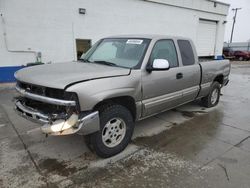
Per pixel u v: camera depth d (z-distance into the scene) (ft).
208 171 9.65
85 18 34.14
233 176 9.32
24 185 8.55
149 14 42.73
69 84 8.52
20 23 28.76
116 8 37.32
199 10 53.78
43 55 31.37
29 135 12.87
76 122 8.65
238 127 14.84
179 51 14.01
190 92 15.11
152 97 12.08
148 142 12.35
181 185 8.69
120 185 8.66
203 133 13.73
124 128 10.94
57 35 31.99
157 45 12.42
